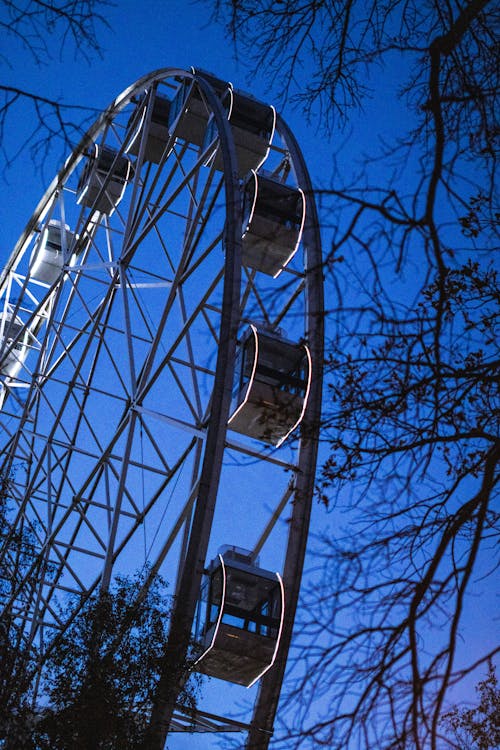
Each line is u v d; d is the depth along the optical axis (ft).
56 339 206.59
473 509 23.40
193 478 147.95
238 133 176.86
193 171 168.76
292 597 129.18
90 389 188.85
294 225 71.77
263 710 120.88
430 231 21.97
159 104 195.31
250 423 140.05
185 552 136.46
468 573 22.02
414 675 21.88
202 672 123.95
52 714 108.68
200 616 129.49
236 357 144.36
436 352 23.79
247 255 150.20
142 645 114.11
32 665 118.73
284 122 181.16
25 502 189.88
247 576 129.70
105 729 106.83
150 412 157.38
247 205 150.10
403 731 21.97
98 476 186.70
